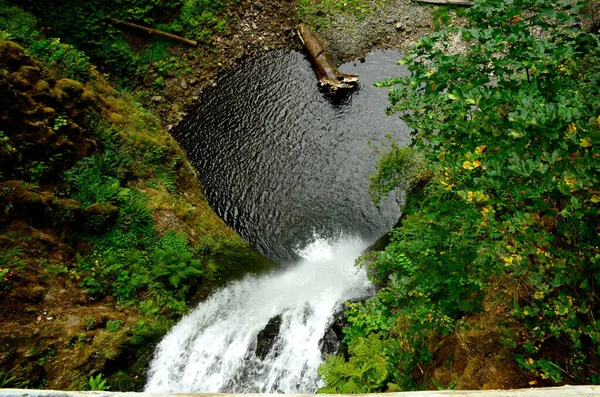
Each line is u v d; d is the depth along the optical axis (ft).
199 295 25.54
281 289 26.76
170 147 32.48
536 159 8.09
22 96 24.06
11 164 22.94
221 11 43.14
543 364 9.51
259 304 25.57
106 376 20.02
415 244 14.70
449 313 11.88
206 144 36.55
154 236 26.23
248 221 31.86
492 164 8.76
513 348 12.12
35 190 23.26
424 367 14.08
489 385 12.00
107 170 26.81
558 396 6.40
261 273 28.17
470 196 9.59
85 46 37.78
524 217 8.63
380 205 30.91
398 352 13.99
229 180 34.14
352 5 43.91
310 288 26.14
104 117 29.60
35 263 21.48
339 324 22.16
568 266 8.83
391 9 43.32
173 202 28.84
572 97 9.96
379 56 41.47
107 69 38.60
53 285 21.49
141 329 22.25
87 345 20.33
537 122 7.85
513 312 10.82
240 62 42.22
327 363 18.60
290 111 38.14
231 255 28.58
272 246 30.58
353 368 17.74
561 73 11.46
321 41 42.83
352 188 32.40
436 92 12.42
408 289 12.67
